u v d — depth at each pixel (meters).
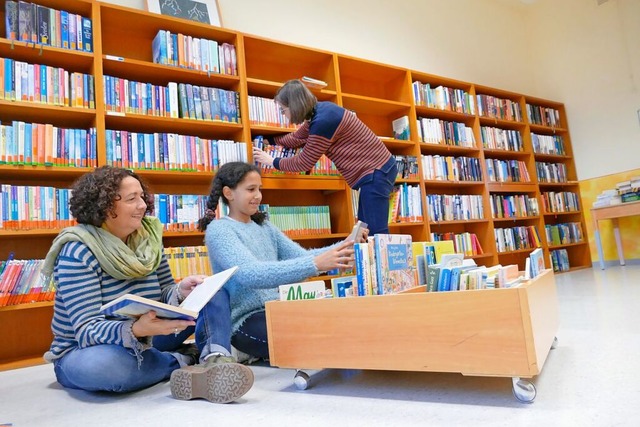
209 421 1.04
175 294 1.42
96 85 2.39
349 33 4.00
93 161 2.35
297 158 2.45
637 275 3.59
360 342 1.14
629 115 4.84
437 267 1.19
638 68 4.78
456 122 4.32
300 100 2.29
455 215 4.00
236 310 1.59
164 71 2.68
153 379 1.39
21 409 1.28
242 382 1.18
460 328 1.01
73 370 1.28
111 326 1.20
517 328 0.95
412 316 1.07
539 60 5.58
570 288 3.14
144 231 1.46
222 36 2.94
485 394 1.06
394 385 1.22
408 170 3.67
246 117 2.87
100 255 1.28
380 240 1.31
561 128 5.22
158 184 2.79
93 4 2.45
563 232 4.96
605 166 5.02
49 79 2.28
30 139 2.19
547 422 0.85
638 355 1.26
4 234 2.08
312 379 1.37
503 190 4.40
